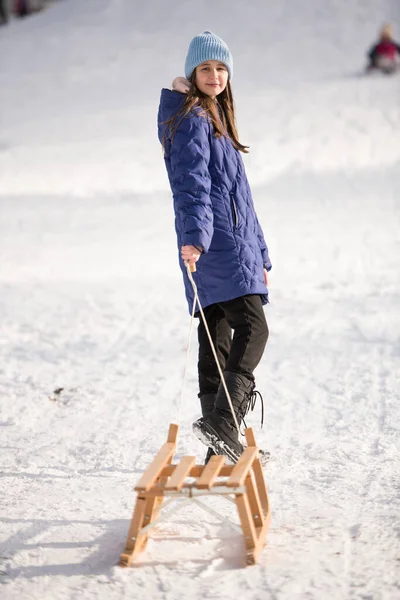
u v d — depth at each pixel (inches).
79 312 1007.0
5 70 3909.9
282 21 4180.6
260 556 376.8
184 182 443.2
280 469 490.9
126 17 4586.6
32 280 1226.0
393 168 2154.3
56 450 540.4
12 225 1718.8
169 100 472.1
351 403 629.6
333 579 352.5
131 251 1435.8
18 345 856.3
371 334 850.1
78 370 755.4
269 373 727.1
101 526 415.5
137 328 924.0
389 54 3248.0
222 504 440.5
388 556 371.2
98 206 1909.4
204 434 452.1
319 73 3376.0
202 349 502.3
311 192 1945.1
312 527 405.7
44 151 2452.0
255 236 479.8
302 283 1133.1
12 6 5201.8
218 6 4525.1
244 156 2278.5
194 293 451.8
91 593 349.7
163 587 352.2
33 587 356.2
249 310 469.1
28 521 422.3
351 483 461.7
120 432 577.0
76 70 3782.0
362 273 1176.8
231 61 479.2
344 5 4274.1
